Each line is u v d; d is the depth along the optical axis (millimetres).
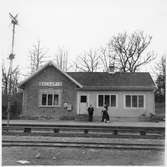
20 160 9695
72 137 15312
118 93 30969
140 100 30766
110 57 41812
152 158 10148
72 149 11812
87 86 31031
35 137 15242
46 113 30000
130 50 40906
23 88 30562
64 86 30266
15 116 29453
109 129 16641
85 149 11797
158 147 11820
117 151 11398
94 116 30125
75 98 30203
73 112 29922
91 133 16812
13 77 35562
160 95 39938
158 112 35750
